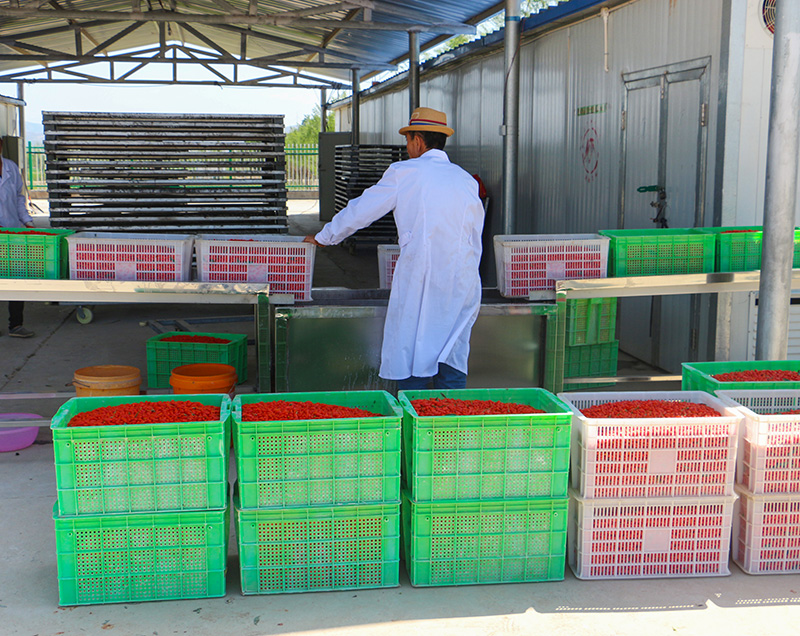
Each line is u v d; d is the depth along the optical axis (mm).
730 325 5918
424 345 4066
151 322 8234
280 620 2896
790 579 3256
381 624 2877
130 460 2910
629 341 7266
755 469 3205
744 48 5574
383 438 3016
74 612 2943
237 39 16656
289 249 4543
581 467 3168
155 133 8375
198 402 3297
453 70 11984
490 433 3045
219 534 3004
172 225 8555
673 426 3119
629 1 6840
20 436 4762
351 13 10969
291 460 2984
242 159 8875
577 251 4805
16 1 8031
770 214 4156
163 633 2803
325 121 20656
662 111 6430
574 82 7988
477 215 4105
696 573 3270
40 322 8406
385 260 5242
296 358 4539
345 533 3072
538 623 2895
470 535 3121
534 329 4762
